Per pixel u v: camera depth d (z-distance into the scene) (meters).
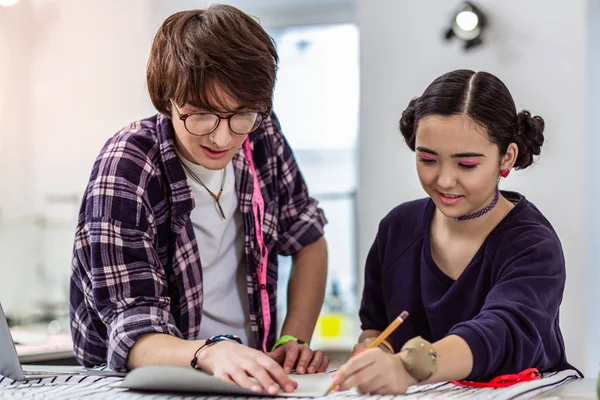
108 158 1.32
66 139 3.72
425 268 1.33
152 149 1.34
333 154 3.88
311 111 3.91
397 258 1.38
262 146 1.51
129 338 1.18
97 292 1.25
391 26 3.13
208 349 1.10
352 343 3.45
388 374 0.97
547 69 2.86
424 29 3.07
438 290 1.31
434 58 3.06
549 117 2.85
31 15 3.78
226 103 1.17
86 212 1.30
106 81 3.67
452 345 1.03
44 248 3.70
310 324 1.53
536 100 2.87
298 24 3.84
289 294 1.58
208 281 1.44
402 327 1.37
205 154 1.23
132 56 3.62
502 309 1.12
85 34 3.70
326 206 3.83
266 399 1.00
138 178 1.30
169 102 1.25
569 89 2.82
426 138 1.17
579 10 2.82
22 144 3.74
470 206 1.19
